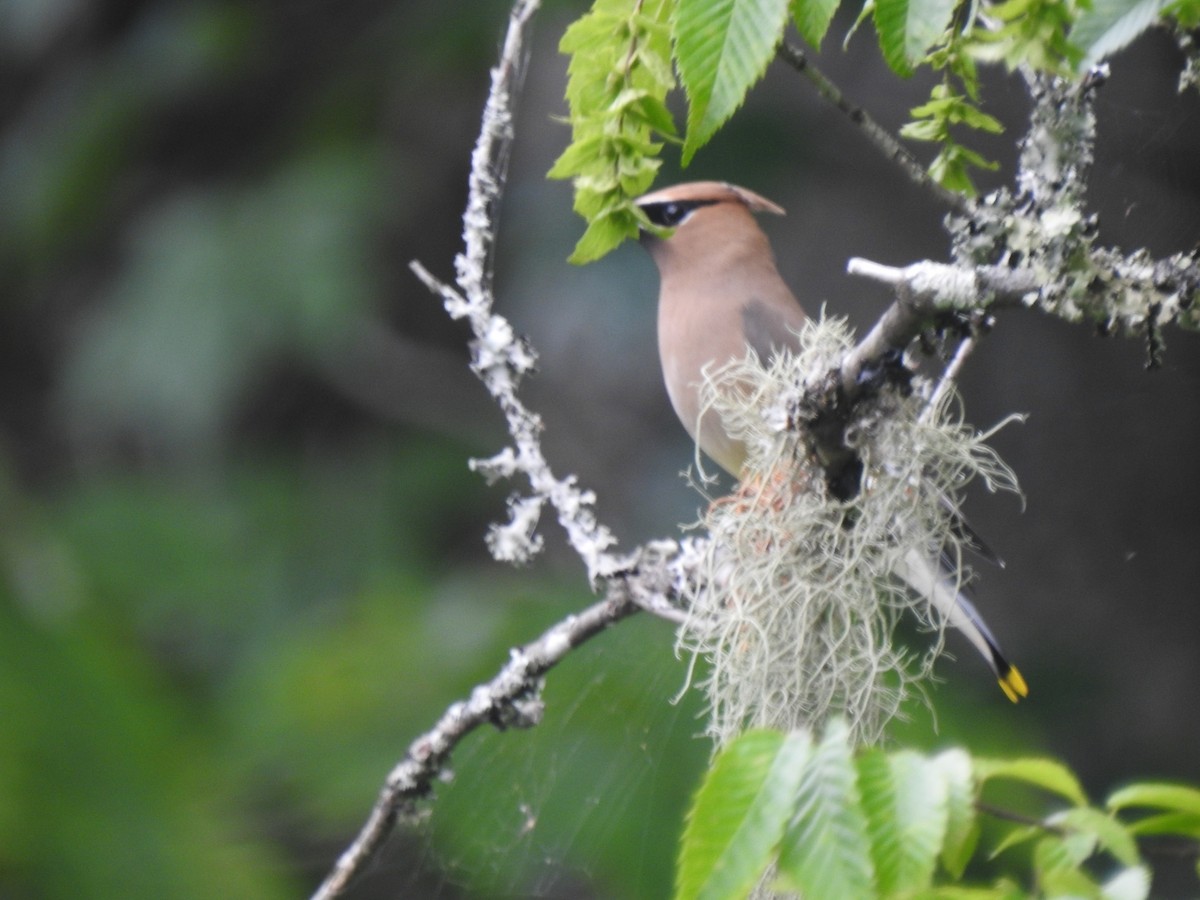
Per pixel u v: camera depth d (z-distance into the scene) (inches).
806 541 256.4
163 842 409.4
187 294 569.6
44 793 409.4
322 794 418.9
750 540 259.9
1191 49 212.1
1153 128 292.0
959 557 249.6
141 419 561.6
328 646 448.8
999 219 206.1
